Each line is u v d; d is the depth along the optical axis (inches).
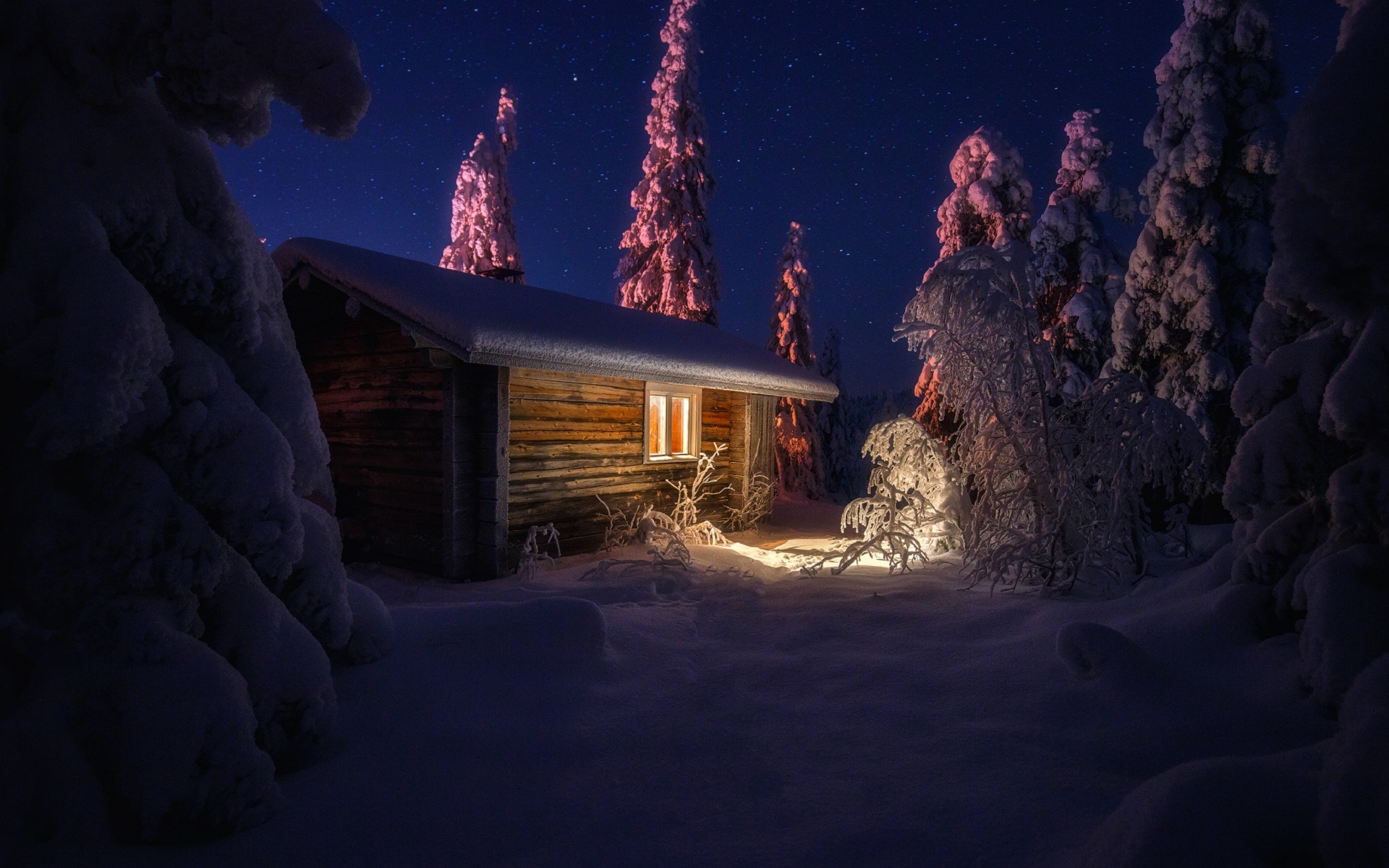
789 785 119.5
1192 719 128.6
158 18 108.4
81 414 93.0
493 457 307.4
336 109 112.0
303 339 375.6
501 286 397.7
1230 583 166.6
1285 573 154.1
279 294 149.4
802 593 247.8
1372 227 55.4
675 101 819.4
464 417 306.7
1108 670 141.7
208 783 99.3
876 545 287.4
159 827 96.9
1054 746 126.7
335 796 112.0
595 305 460.4
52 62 113.3
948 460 341.1
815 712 148.8
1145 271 544.7
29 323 96.8
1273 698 130.3
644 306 829.2
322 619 134.1
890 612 216.7
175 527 107.6
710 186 836.0
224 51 108.3
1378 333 110.1
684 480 441.1
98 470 106.3
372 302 299.3
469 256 972.6
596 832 106.2
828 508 731.4
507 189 995.3
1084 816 103.4
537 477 334.6
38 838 91.4
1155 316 544.4
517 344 292.5
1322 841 67.1
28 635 99.4
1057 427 243.8
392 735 129.6
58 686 98.4
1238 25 507.8
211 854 97.0
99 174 107.4
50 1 110.6
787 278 895.1
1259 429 166.2
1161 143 537.6
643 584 257.1
